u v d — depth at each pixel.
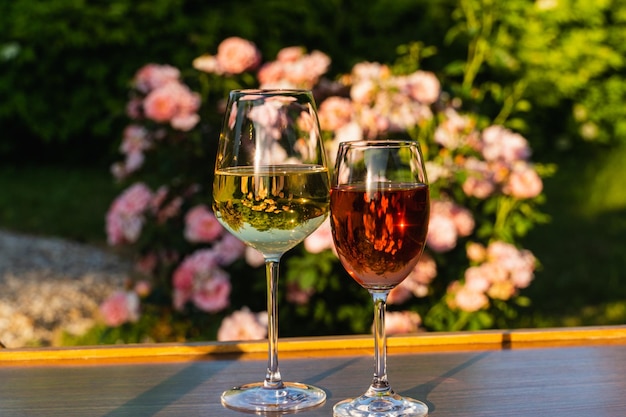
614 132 8.70
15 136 8.62
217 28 7.46
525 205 3.66
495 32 7.33
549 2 6.04
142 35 7.57
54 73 7.93
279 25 7.40
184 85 3.74
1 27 7.80
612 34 8.22
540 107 8.37
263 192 1.37
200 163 3.76
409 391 1.39
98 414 1.31
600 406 1.32
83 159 8.66
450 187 3.53
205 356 1.58
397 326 3.38
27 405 1.35
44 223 7.03
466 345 1.62
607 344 1.62
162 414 1.31
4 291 5.39
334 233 1.34
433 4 7.16
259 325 3.32
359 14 7.37
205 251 3.54
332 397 1.37
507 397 1.36
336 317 3.59
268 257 1.45
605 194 7.46
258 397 1.35
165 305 3.87
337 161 1.35
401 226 1.29
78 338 4.55
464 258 3.54
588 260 5.95
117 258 6.16
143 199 3.73
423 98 3.46
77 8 7.61
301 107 1.40
